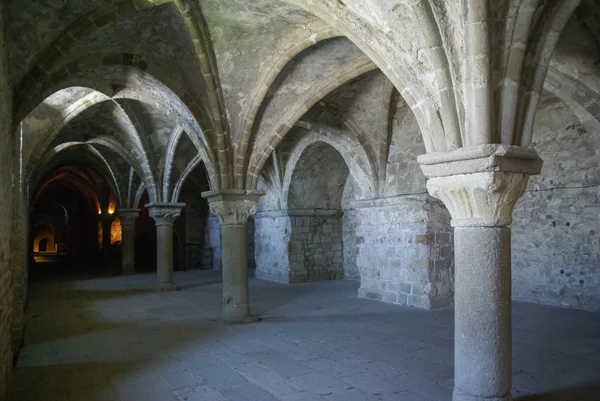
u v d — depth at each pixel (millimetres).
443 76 3689
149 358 5828
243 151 7586
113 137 12047
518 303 9109
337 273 14492
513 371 5051
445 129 3734
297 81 7395
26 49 5125
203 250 19484
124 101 10234
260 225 15164
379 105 9242
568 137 8547
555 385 4617
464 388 3732
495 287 3680
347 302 9812
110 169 16703
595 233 8188
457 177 3682
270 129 7719
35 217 31578
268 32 6426
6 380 4715
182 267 19109
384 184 10000
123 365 5551
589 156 8227
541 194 9023
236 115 7426
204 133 7410
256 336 6871
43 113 9445
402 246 9500
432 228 9078
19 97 5316
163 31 6328
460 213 3795
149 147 11906
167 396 4508
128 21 5895
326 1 4422
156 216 12422
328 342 6449
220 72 6906
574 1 3721
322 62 7148
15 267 6727
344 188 14492
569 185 8539
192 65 6902
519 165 3605
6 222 4781
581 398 4281
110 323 8141
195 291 12203
